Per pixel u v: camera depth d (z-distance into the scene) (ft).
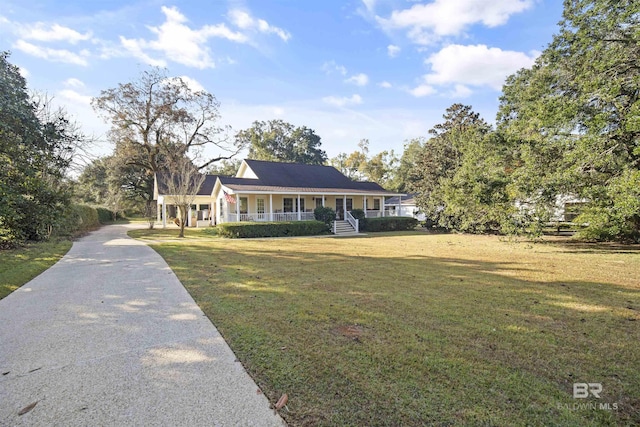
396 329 12.17
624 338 11.29
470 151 50.47
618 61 31.12
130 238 53.83
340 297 16.81
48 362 9.76
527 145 38.24
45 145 31.94
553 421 6.82
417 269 25.21
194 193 61.82
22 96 30.12
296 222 64.03
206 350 10.45
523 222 38.40
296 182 81.76
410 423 6.72
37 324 13.11
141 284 19.98
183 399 7.71
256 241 50.42
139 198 131.13
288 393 7.91
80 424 6.80
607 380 8.51
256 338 11.34
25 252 33.40
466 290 18.37
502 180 39.86
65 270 24.95
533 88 42.75
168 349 10.59
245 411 7.20
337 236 61.57
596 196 33.32
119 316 13.98
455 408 7.24
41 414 7.16
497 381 8.43
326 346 10.64
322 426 6.64
